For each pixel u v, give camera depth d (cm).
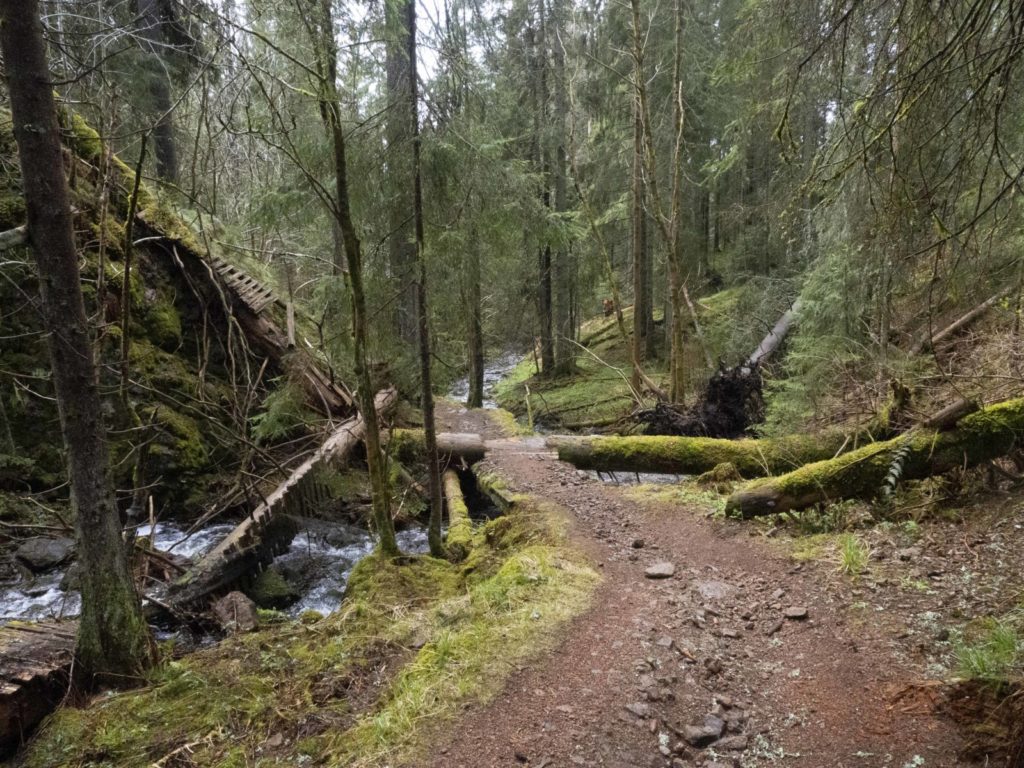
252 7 407
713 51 1247
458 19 486
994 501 480
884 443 544
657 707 308
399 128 450
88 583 358
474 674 331
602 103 1436
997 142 256
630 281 2167
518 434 1032
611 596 436
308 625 441
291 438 899
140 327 800
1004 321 649
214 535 704
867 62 357
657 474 874
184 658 400
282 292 1130
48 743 312
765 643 371
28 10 295
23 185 310
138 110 593
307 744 296
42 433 702
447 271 491
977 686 280
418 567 541
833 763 265
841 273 745
